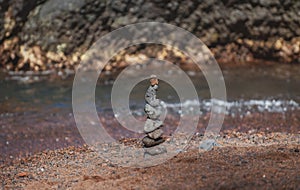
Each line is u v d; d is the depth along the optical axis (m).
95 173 5.02
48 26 11.38
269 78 10.77
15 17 11.38
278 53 12.09
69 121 8.15
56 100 9.43
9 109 8.91
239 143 5.93
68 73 11.27
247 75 11.03
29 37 11.46
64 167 5.44
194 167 4.70
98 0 11.37
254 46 12.12
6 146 6.92
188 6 11.67
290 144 5.63
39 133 7.52
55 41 11.44
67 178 4.96
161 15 11.68
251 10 11.78
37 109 8.90
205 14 11.79
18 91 10.02
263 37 12.00
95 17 11.45
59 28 11.38
